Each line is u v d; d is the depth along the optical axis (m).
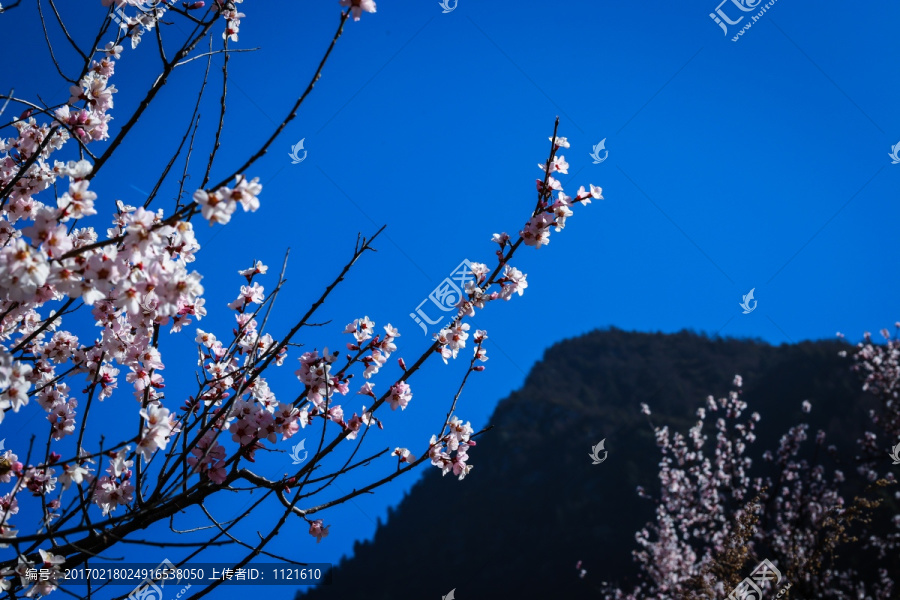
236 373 2.44
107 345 2.56
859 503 10.22
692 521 12.47
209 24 2.41
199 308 2.60
